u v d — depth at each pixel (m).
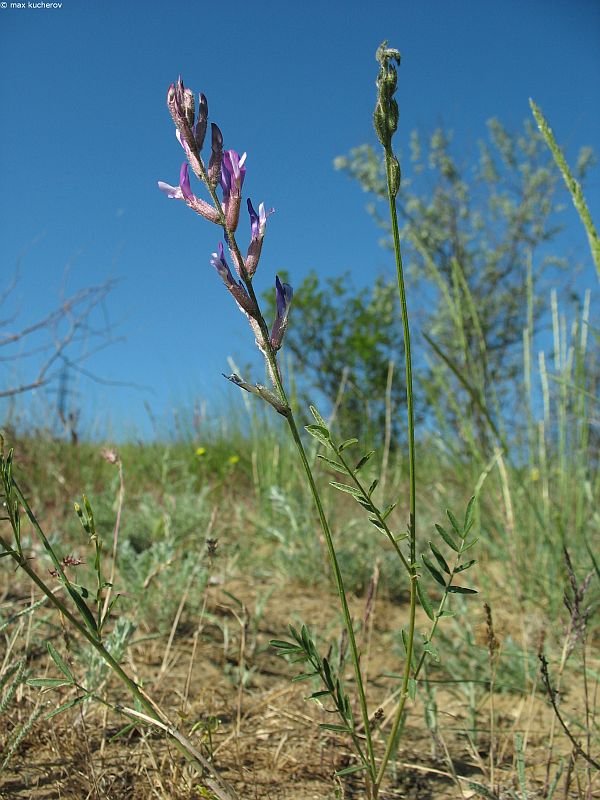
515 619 2.59
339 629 2.56
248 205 1.06
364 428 5.73
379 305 9.77
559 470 3.04
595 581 2.41
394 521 3.68
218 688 2.01
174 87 1.05
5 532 3.25
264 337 1.06
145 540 3.24
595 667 2.15
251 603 2.79
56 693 1.73
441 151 13.26
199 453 4.85
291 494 3.94
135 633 2.29
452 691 2.09
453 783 1.61
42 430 4.72
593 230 1.55
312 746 1.71
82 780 1.43
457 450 3.25
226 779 1.54
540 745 1.79
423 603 1.11
